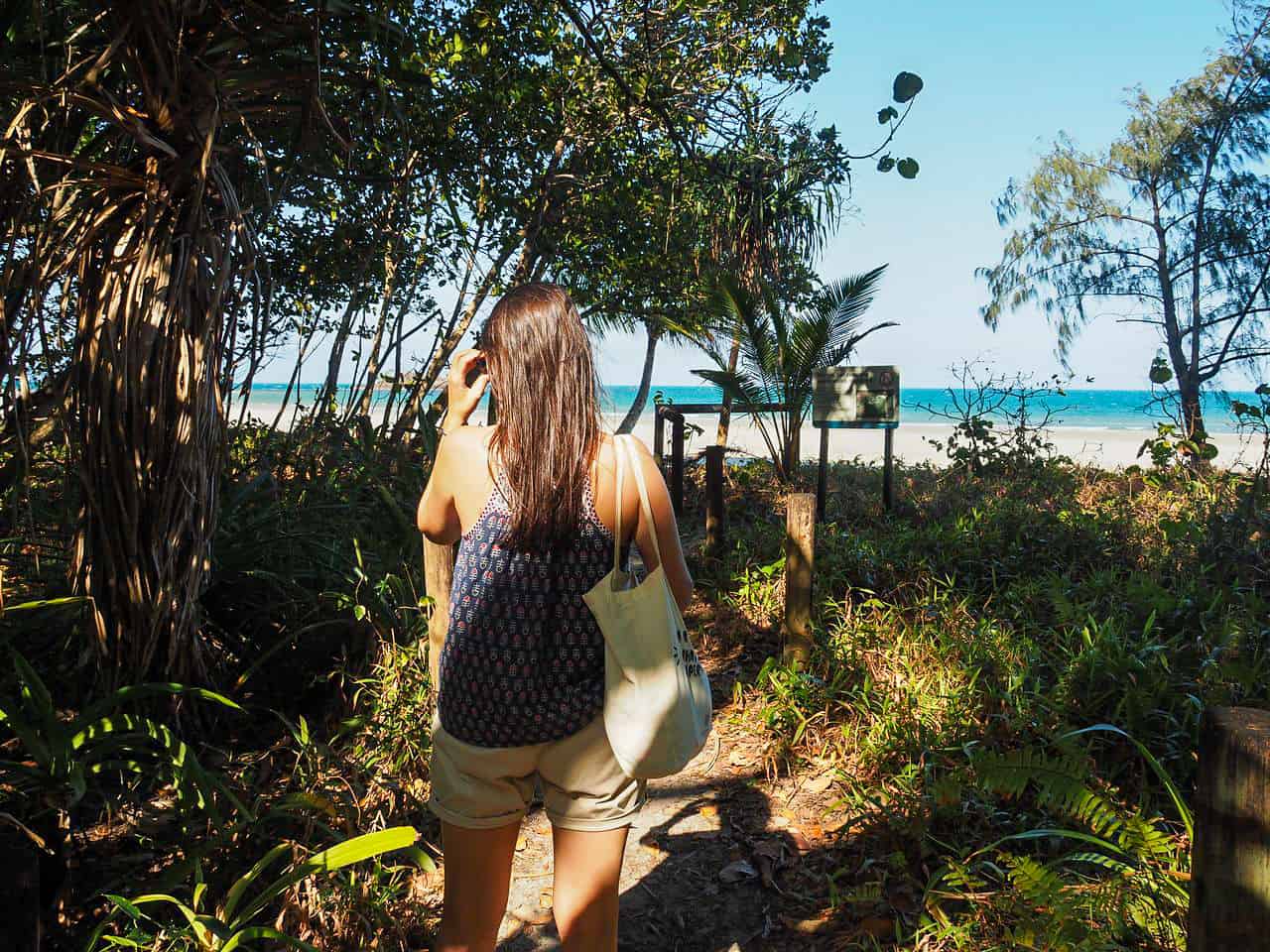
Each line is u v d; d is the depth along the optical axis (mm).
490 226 8359
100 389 3025
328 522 4590
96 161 2896
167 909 2475
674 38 7227
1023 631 4320
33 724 2797
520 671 1668
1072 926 2043
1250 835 1294
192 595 3246
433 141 6516
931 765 3023
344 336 6547
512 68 6934
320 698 3816
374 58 3559
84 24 3092
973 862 2623
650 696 1663
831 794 3227
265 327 3289
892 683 3785
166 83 2906
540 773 1753
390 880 2629
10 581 3607
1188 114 17172
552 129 7836
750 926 2564
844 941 2441
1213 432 36562
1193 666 3670
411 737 3211
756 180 5996
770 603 5250
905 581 5441
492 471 1713
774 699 3924
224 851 2674
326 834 2768
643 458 1740
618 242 9422
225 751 3295
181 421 3080
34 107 2781
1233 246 16297
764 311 9969
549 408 1665
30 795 2596
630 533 1737
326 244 7281
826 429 8305
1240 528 5418
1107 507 7516
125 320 3000
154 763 3139
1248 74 16594
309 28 3094
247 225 3232
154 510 3100
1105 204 17938
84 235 2982
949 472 9969
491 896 1806
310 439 5477
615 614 1667
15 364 2926
